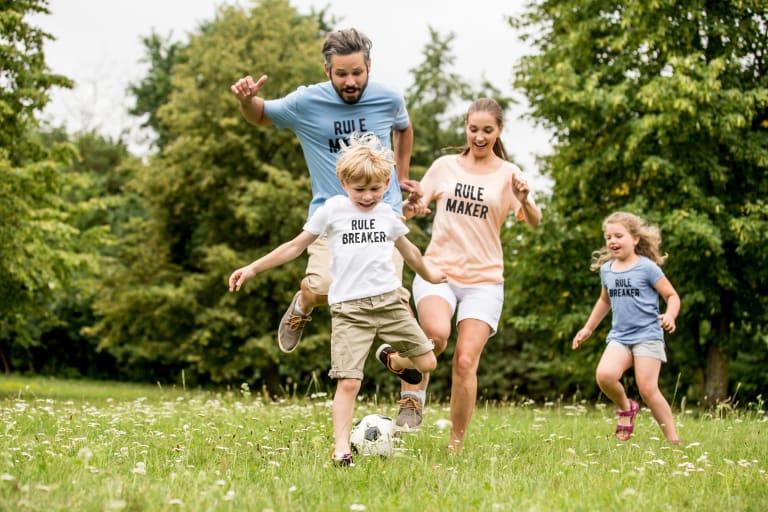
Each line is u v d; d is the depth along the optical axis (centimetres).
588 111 1600
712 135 1466
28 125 1567
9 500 293
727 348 1642
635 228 637
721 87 1498
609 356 625
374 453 461
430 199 546
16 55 1503
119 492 311
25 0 1505
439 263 523
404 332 446
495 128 524
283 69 2450
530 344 2672
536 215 539
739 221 1415
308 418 696
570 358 1856
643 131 1459
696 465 456
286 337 564
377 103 530
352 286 440
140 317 2384
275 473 391
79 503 297
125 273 2481
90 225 3356
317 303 549
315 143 533
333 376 435
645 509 314
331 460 416
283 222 2342
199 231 2634
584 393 2395
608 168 1605
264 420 681
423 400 559
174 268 2530
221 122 2336
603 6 1658
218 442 500
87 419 616
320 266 539
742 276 1595
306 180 2322
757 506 335
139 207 3497
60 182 1662
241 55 2525
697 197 1471
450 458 456
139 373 3444
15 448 428
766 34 1580
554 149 1786
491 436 604
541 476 393
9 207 1465
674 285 1583
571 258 1684
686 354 1797
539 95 1728
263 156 2505
